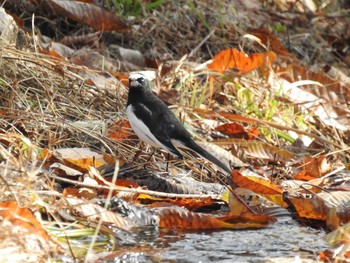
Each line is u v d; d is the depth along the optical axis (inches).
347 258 289.6
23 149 365.4
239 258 298.4
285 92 546.3
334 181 417.1
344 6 773.3
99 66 522.0
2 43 456.8
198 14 625.9
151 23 612.7
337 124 531.2
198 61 584.4
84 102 459.8
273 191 371.2
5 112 414.6
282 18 707.4
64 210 322.3
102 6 605.0
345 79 632.4
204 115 493.7
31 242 277.3
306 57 668.1
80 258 284.8
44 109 439.2
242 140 456.8
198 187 393.4
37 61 461.7
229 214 350.0
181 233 329.4
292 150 484.7
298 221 355.6
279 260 295.6
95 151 416.8
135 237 319.0
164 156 432.1
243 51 589.6
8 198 295.3
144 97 408.5
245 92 528.7
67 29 576.4
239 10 693.9
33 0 566.9
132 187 369.7
